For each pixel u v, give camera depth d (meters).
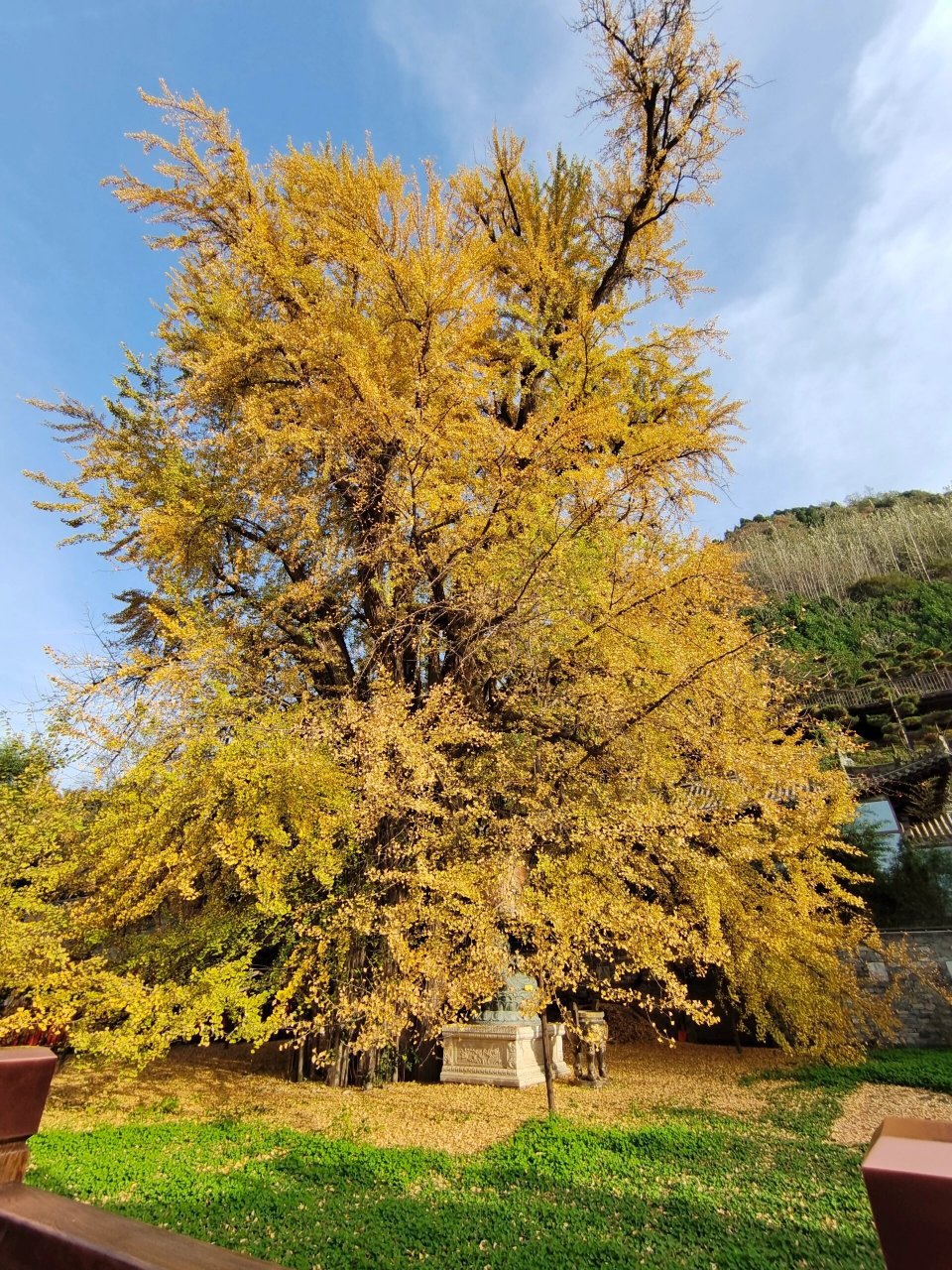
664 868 7.44
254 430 7.18
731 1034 13.27
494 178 12.27
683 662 7.11
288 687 7.90
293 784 6.11
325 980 6.38
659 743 7.13
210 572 9.12
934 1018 11.14
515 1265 3.65
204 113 8.04
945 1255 0.77
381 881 6.90
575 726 7.66
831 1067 9.41
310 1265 3.66
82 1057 6.96
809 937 8.51
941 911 12.85
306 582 7.83
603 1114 7.31
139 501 7.69
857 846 13.48
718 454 10.25
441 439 7.21
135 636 10.16
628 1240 3.96
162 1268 0.97
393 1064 9.25
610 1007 13.99
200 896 7.50
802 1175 5.02
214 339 8.09
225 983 6.32
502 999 9.76
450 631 8.49
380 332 7.82
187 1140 6.27
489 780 7.19
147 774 6.06
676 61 10.68
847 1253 3.68
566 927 5.86
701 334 10.62
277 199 8.48
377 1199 4.73
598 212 12.46
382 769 6.01
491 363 10.80
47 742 7.48
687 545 8.03
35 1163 5.36
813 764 8.03
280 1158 5.64
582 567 7.08
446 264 7.64
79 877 6.97
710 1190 4.81
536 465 7.26
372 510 8.17
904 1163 0.85
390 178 8.09
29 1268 1.14
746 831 7.84
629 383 10.13
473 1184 5.04
